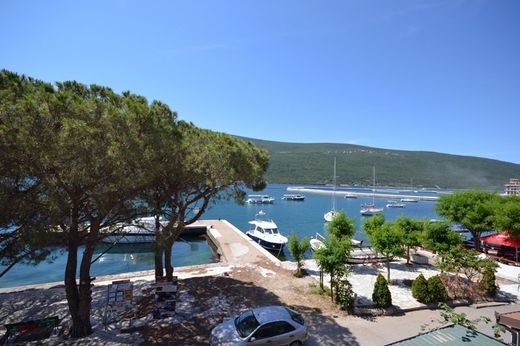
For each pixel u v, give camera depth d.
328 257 14.21
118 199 10.20
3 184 7.88
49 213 8.82
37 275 23.09
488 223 25.52
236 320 10.52
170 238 14.29
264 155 17.20
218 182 14.21
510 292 16.77
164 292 12.11
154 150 9.75
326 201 101.44
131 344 10.27
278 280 17.91
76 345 10.09
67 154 8.02
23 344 10.09
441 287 14.77
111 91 10.57
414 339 6.71
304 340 10.20
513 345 8.02
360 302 14.76
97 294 15.38
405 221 22.33
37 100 7.97
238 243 29.66
